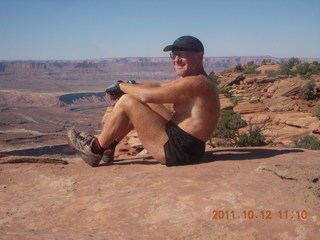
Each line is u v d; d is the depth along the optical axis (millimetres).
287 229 1983
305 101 36688
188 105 3695
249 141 15500
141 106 3814
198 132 3693
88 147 4164
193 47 3482
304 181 2752
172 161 3818
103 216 2332
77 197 2811
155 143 3865
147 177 3293
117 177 3373
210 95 3594
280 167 3113
